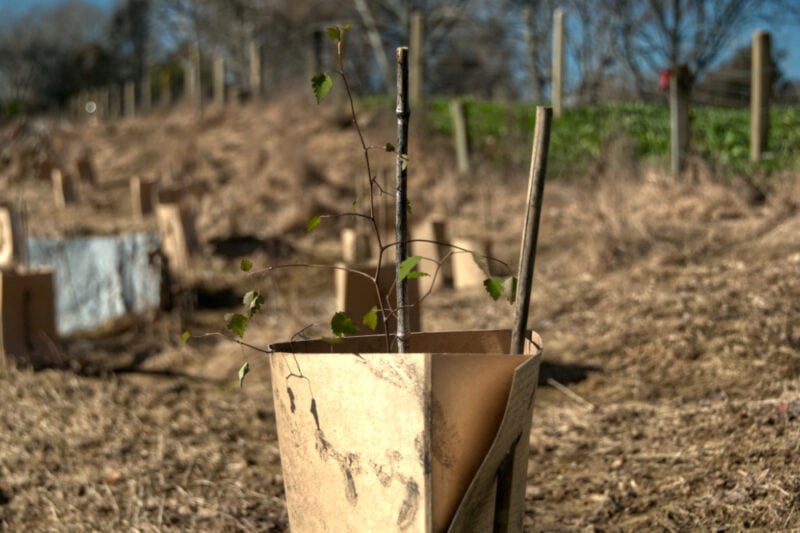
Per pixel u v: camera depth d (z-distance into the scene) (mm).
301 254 9414
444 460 2016
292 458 2232
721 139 10742
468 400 2029
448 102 15531
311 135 15188
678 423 4148
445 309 6742
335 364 2084
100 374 5852
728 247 6898
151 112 21672
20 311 5949
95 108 36000
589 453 4031
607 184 9492
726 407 4184
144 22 60875
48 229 11227
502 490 2166
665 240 7262
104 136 18859
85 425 4758
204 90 22797
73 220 12102
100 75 63188
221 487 3953
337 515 2135
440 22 36156
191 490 3926
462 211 10758
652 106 12820
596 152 11867
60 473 4164
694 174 9000
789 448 3529
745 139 10477
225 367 5910
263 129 16391
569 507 3543
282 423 2252
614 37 28266
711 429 3979
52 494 3928
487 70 29547
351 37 37094
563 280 7008
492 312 6461
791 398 4109
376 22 36906
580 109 13398
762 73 9867
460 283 7582
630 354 5230
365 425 2059
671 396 4621
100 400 5172
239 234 10023
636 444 4027
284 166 13328
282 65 40094
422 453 1995
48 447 4473
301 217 10609
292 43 38312
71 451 4418
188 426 4777
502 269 7656
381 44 35938
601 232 7516
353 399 2068
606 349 5352
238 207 11688
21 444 4492
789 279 5816
